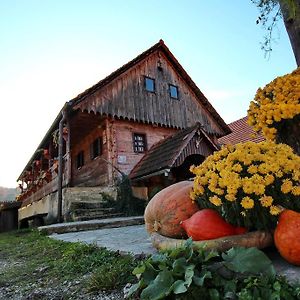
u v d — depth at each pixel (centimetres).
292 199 245
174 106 1611
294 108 291
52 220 1220
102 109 1291
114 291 252
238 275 207
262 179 241
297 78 308
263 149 270
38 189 1700
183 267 207
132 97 1432
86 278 298
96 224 739
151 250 328
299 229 218
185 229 272
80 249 397
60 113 1194
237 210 246
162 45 1639
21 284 307
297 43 367
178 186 336
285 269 214
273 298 178
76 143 1738
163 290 194
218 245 236
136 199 1130
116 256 341
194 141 1088
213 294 195
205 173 278
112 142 1324
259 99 332
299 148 303
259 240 240
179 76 1714
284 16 388
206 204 275
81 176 1609
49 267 365
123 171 1319
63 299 249
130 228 670
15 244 657
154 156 1188
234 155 258
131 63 1481
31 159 1917
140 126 1448
